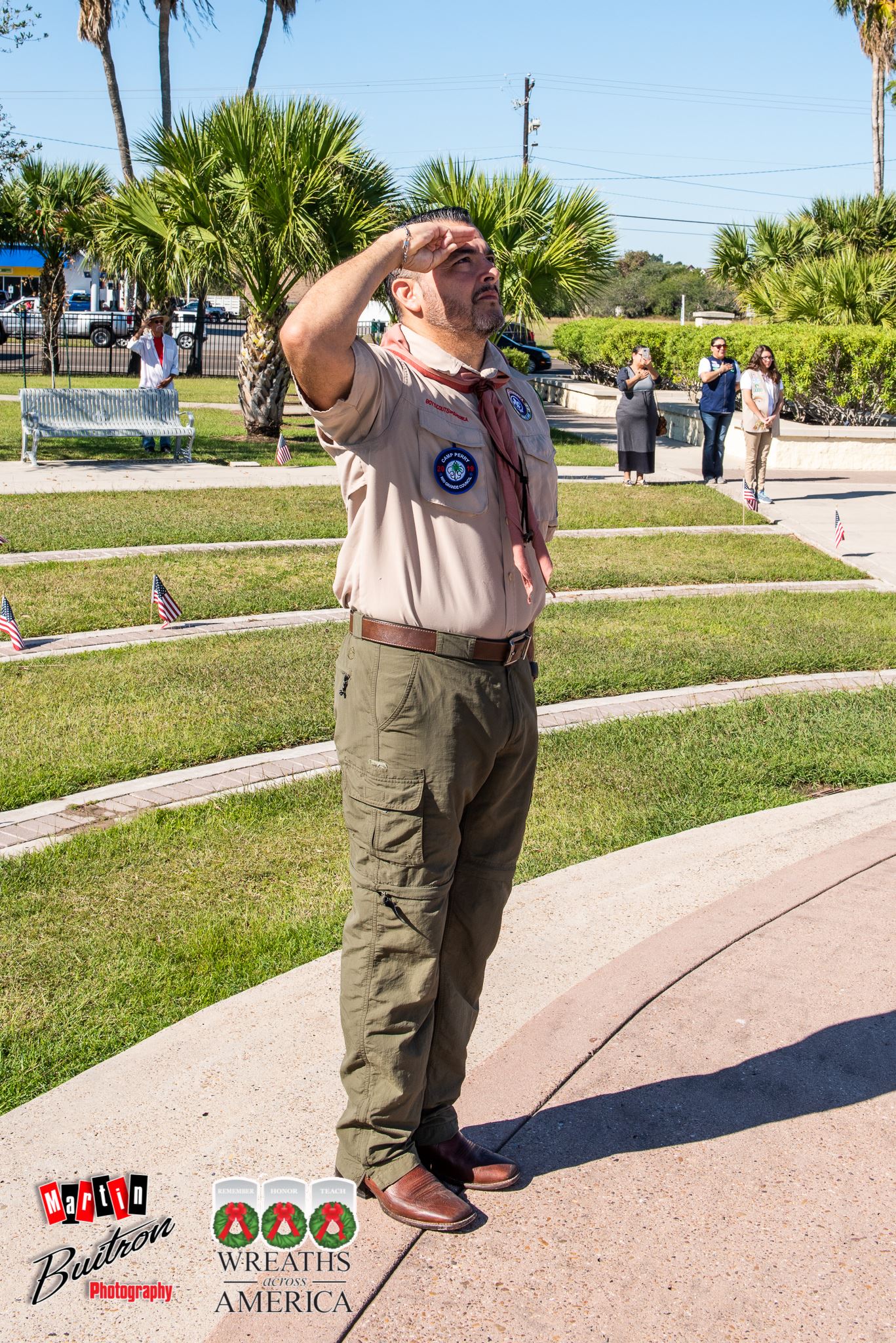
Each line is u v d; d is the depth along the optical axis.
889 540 11.70
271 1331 2.16
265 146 16.23
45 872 4.33
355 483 2.32
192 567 9.65
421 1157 2.60
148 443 16.64
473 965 2.60
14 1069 3.16
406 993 2.40
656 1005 3.24
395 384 2.30
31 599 8.43
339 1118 2.75
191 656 7.11
